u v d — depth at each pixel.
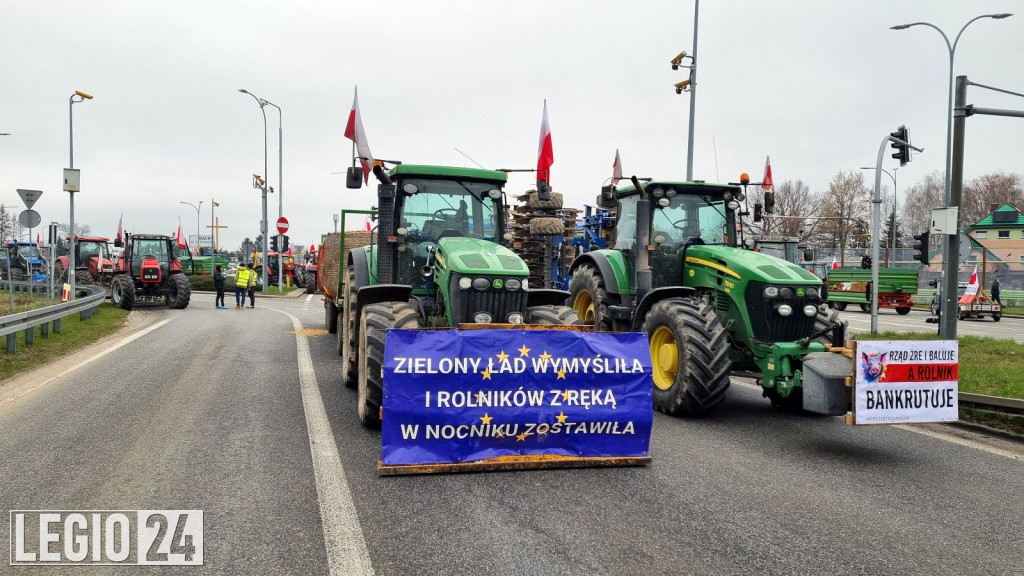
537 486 4.88
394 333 5.18
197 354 10.96
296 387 8.29
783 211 51.72
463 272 6.45
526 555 3.72
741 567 3.64
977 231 49.34
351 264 8.97
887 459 5.84
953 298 9.91
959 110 9.78
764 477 5.24
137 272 22.02
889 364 5.80
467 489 4.77
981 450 6.19
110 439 5.84
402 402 5.09
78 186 20.16
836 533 4.15
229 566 3.54
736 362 7.68
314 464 5.23
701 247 8.38
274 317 19.14
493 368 5.24
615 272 9.23
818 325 7.54
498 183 8.06
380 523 4.13
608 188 9.08
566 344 5.43
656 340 7.82
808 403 6.02
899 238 59.78
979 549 3.96
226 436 5.98
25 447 5.59
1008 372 9.18
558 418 5.33
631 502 4.60
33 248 33.62
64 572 3.47
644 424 5.48
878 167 15.61
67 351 11.30
